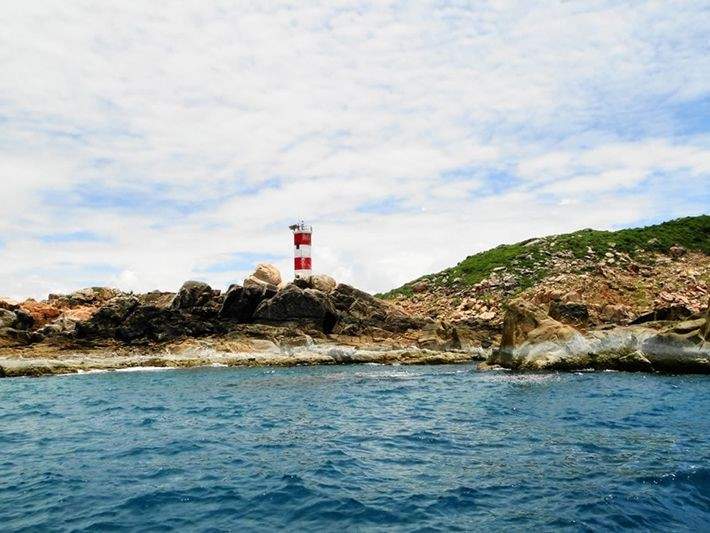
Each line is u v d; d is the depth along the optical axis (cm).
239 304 5712
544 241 8731
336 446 1719
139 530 1027
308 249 6412
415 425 2055
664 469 1338
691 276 6894
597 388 2858
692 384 2933
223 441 1806
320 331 5691
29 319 5656
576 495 1183
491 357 4262
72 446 1745
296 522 1068
